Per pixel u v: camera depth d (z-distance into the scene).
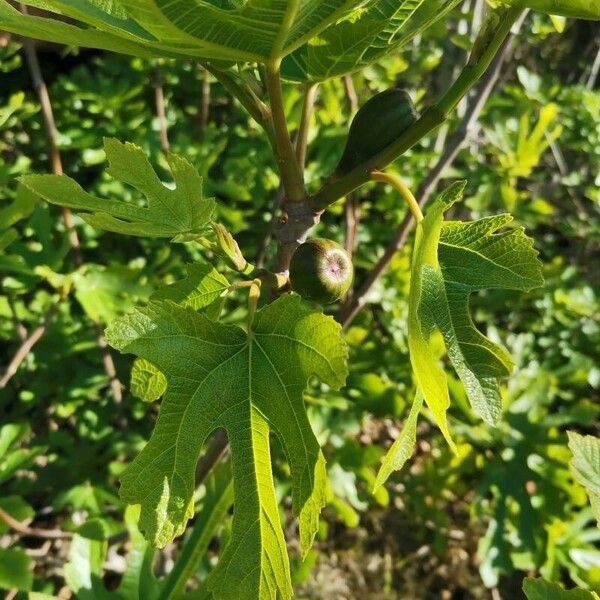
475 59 0.25
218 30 0.21
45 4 0.24
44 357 0.77
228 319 0.74
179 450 0.26
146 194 0.27
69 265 0.82
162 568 0.68
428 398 0.23
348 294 0.84
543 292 1.04
